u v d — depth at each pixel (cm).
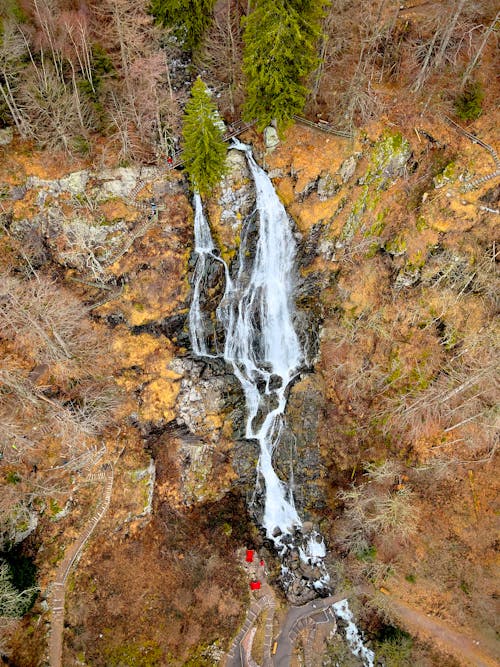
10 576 3012
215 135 3184
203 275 3819
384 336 3812
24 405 3259
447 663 3381
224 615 3566
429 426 3700
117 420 3659
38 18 3016
